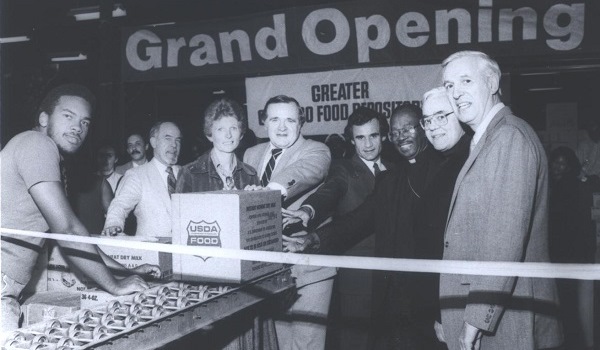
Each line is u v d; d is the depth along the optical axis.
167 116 5.03
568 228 4.25
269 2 4.89
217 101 4.61
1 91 5.95
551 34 4.20
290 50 4.71
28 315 2.64
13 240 2.64
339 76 4.57
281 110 4.60
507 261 2.29
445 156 3.66
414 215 3.63
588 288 4.12
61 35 5.84
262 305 3.08
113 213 4.39
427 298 3.45
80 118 2.96
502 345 2.37
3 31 5.95
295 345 3.77
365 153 4.27
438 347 3.38
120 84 5.35
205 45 4.99
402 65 4.45
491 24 4.28
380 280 3.64
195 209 2.71
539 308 2.41
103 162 5.05
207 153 4.66
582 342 4.12
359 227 3.95
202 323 2.37
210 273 2.67
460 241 2.53
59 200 2.60
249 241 2.73
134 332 2.00
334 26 4.59
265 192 2.91
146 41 5.15
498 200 2.33
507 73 4.41
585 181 4.55
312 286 3.75
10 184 2.65
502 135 2.40
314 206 4.17
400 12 4.43
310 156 4.39
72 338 1.89
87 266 2.56
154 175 4.61
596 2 4.11
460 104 2.99
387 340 3.58
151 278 2.92
